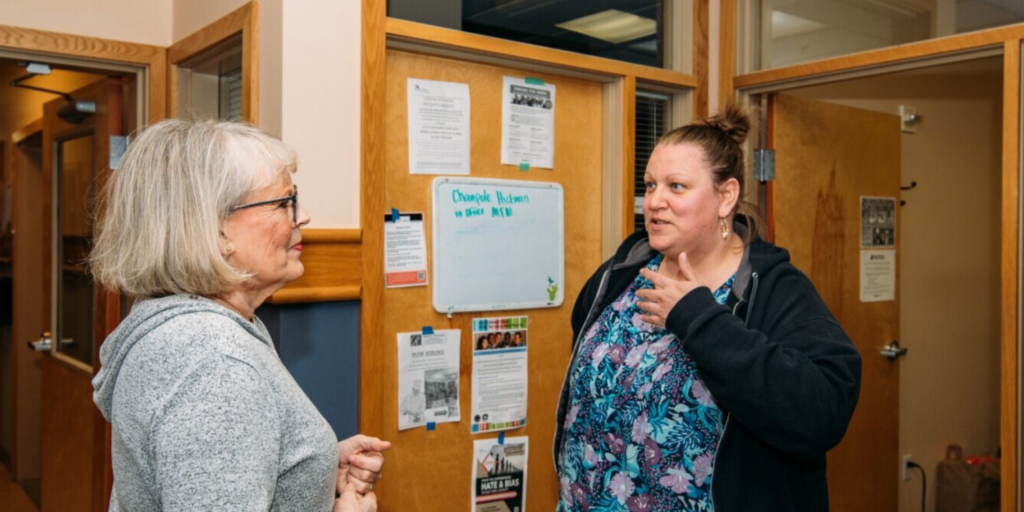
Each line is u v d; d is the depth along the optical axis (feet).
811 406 4.16
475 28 7.58
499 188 7.99
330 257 6.58
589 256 8.86
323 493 3.49
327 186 6.62
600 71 8.47
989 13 7.47
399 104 7.32
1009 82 7.30
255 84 6.72
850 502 10.23
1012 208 7.34
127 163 3.35
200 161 3.28
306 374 6.55
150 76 8.21
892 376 10.93
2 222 14.64
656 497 4.68
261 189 3.42
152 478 3.08
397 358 7.36
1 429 14.94
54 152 10.66
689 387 4.59
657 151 5.00
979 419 12.71
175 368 3.02
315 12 6.51
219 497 2.89
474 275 7.82
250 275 3.44
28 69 7.70
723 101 9.57
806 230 9.77
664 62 9.30
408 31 7.04
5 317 14.48
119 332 3.25
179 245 3.20
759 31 9.43
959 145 12.32
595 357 5.08
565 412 5.40
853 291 10.39
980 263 12.51
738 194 4.99
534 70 8.27
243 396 3.04
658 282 4.55
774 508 4.55
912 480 11.76
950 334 12.32
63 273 10.46
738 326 4.24
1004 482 7.41
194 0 7.85
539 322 8.41
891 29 8.18
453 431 7.78
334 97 6.64
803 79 8.91
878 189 10.77
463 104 7.73
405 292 7.41
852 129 10.43
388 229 7.25
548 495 8.50
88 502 9.21
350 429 6.84
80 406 9.50
